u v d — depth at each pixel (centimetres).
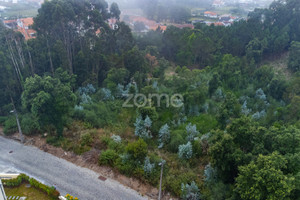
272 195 1420
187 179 2041
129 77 3962
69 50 3775
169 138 2606
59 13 3297
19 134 2733
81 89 3503
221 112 2719
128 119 3084
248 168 1564
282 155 1703
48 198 1889
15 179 2000
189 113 3216
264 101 3503
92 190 1984
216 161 1872
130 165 2152
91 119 2869
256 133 1891
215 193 1842
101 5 4503
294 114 2839
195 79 3691
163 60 4862
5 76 3005
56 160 2323
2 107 3056
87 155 2366
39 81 2488
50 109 2452
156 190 2005
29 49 3350
